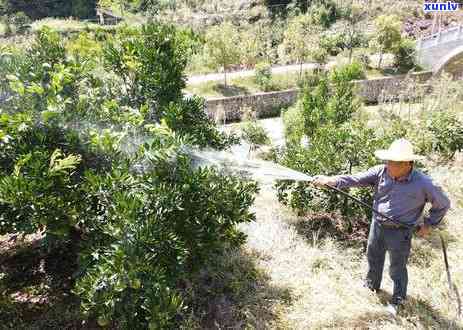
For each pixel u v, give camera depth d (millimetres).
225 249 4730
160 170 3715
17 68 4496
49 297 3988
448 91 12000
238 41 21859
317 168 5613
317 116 8875
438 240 5301
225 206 3893
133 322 3270
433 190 3674
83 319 3715
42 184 3330
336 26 28516
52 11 27969
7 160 3646
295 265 4703
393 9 31172
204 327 3861
